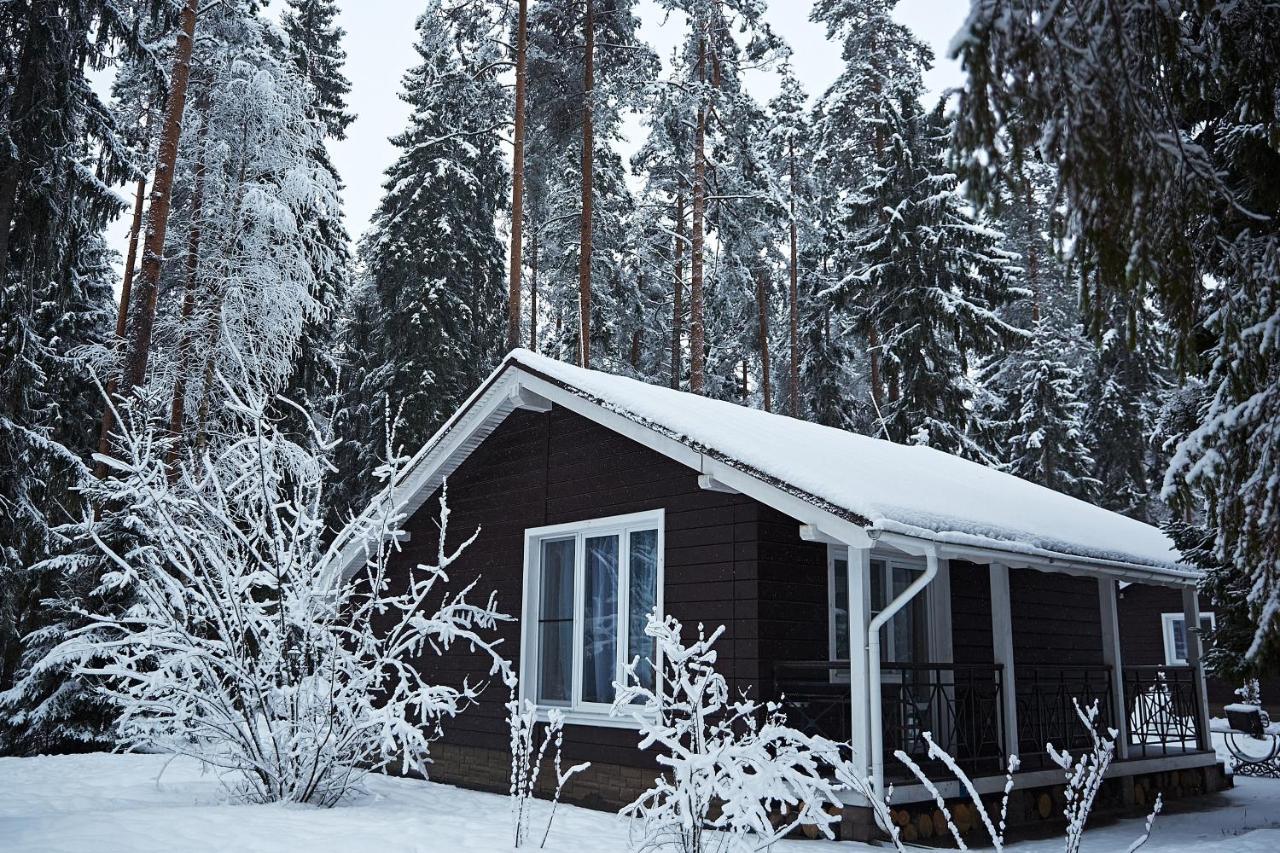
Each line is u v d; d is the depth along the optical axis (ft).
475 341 90.74
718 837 19.25
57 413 67.87
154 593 27.37
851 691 25.68
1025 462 97.04
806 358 100.68
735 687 27.68
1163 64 17.74
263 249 58.75
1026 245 105.29
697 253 73.67
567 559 34.73
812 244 92.79
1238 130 22.33
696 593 29.32
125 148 53.01
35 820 22.61
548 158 72.02
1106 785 35.14
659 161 88.17
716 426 30.30
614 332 97.91
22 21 47.14
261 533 28.14
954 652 35.06
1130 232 13.44
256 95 56.90
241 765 27.86
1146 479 98.32
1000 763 31.17
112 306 79.05
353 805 28.50
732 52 77.46
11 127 45.91
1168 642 75.66
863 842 24.25
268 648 27.27
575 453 34.53
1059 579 41.70
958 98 12.67
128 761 38.32
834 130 90.43
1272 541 18.40
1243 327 19.63
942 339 77.56
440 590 39.34
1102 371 100.07
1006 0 12.56
